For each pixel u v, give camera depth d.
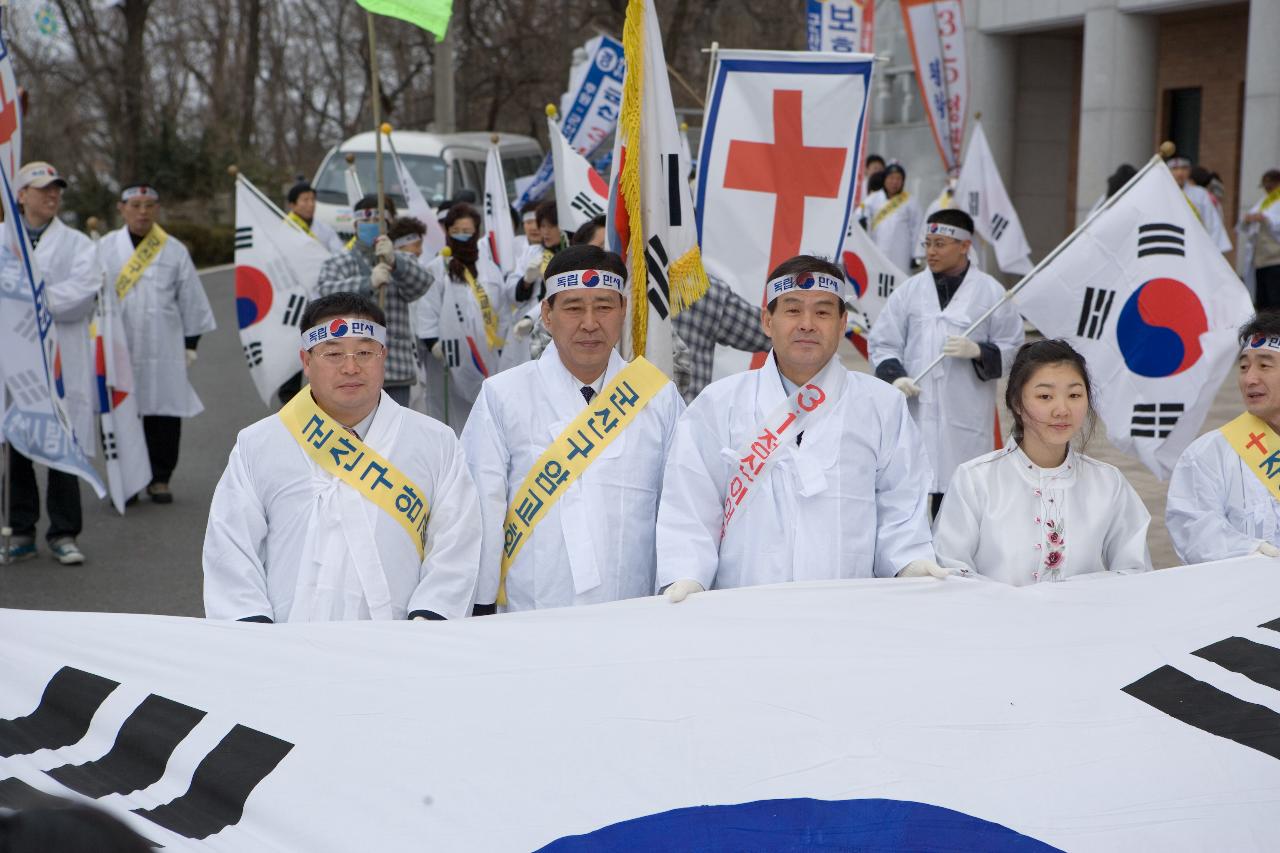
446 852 3.14
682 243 5.76
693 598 4.28
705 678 3.77
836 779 3.38
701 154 7.07
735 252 7.05
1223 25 21.84
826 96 6.96
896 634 4.08
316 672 3.77
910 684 3.78
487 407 4.79
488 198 12.27
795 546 4.48
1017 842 3.25
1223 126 22.06
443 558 4.46
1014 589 4.39
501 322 11.23
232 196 40.22
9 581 8.41
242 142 42.62
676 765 3.41
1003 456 4.87
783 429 4.50
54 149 39.34
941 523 4.87
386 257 8.98
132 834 1.73
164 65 45.88
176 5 44.47
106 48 40.22
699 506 4.57
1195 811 3.35
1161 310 6.56
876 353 8.14
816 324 4.42
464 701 3.63
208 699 3.66
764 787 3.35
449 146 22.16
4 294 7.70
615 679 3.75
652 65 5.67
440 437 4.56
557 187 10.34
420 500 4.48
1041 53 23.67
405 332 9.38
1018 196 24.02
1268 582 4.45
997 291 7.88
